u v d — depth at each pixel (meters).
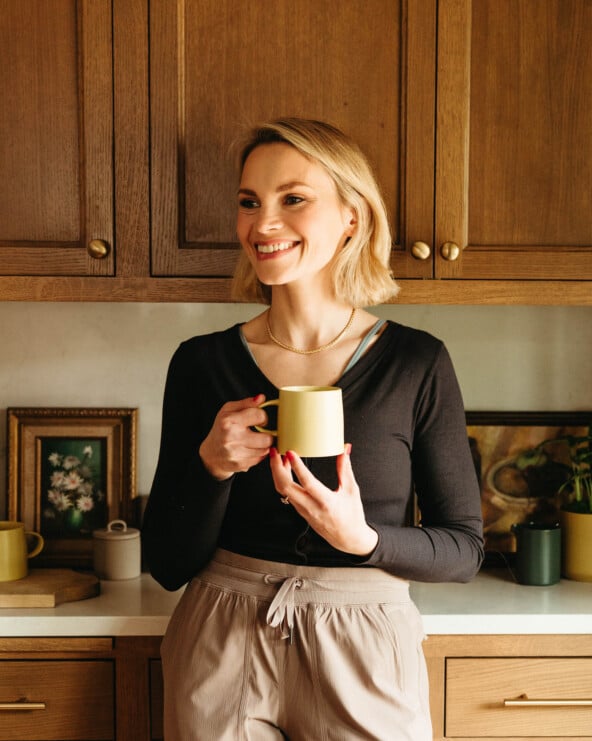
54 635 1.57
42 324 2.01
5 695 1.57
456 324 2.03
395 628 1.31
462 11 1.62
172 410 1.44
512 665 1.57
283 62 1.62
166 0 1.60
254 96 1.62
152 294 1.65
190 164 1.63
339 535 1.18
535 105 1.64
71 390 2.02
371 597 1.32
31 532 1.86
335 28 1.62
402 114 1.63
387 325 1.43
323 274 1.41
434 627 1.56
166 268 1.64
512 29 1.63
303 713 1.29
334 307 1.43
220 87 1.62
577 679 1.57
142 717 1.57
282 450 1.14
